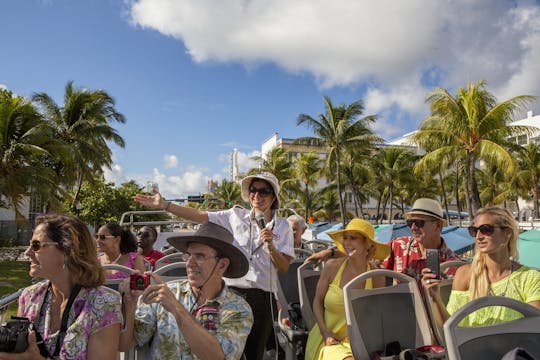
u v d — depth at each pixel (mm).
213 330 2205
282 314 4234
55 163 25656
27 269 17969
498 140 24828
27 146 20359
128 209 31953
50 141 22500
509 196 42469
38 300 2104
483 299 2088
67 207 26875
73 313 2000
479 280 2721
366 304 2854
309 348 3230
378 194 51906
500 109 22984
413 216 3688
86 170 25203
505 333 2111
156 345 2234
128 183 35500
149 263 5312
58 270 2018
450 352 1991
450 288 3352
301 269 3713
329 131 35219
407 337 2896
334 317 3189
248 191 3602
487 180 45844
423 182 46906
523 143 50969
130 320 2141
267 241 3135
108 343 1991
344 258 3369
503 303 2105
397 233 12680
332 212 54969
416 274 3680
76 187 31766
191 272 2305
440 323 2879
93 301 2021
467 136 24688
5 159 20000
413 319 2949
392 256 3977
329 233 3393
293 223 5531
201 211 3514
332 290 3238
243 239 3400
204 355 1998
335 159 37188
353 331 2682
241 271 2383
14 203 20984
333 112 35062
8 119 20562
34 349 1848
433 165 26609
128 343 2150
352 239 3262
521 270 2643
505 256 2682
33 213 31500
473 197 24500
